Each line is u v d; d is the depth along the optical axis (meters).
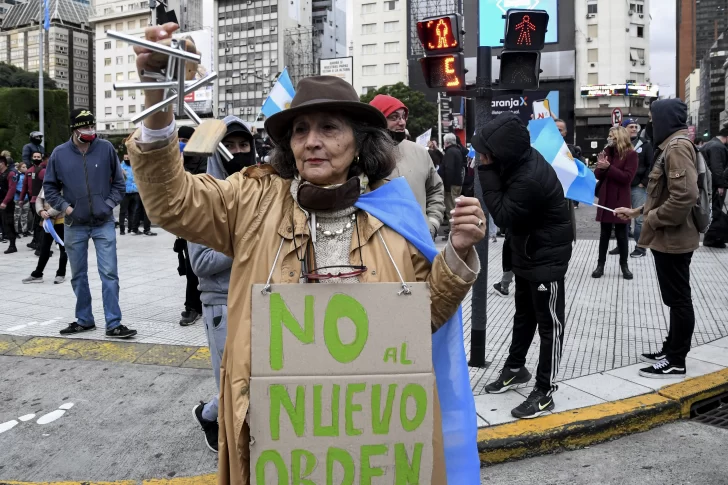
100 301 7.04
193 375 4.70
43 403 4.24
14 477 3.29
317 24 121.25
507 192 3.68
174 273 8.85
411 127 51.97
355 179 1.80
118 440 3.71
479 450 3.46
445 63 5.54
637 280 7.86
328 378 1.62
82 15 144.00
